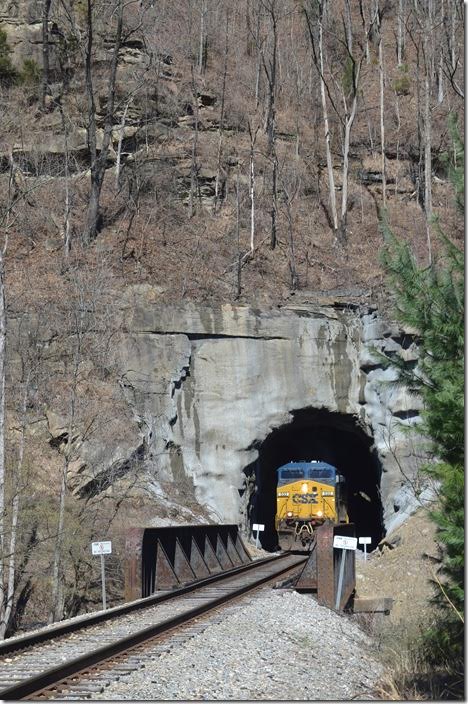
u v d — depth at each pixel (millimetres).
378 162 55531
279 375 37719
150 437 34812
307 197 51656
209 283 39719
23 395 27688
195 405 36906
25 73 47781
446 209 49781
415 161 56531
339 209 51094
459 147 12617
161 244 41719
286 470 38844
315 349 38125
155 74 49719
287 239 45906
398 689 12578
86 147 45031
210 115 52094
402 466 36500
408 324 12438
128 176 45156
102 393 32656
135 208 42406
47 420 29062
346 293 40781
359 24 69875
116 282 37219
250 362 37531
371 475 49750
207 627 14961
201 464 36562
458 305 12180
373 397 37969
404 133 58406
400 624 19594
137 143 47062
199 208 45969
